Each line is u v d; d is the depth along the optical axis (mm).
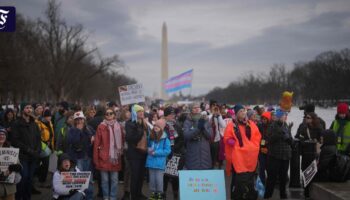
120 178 12664
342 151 10281
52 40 57531
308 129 10625
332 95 39844
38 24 56250
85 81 67938
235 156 8523
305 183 9375
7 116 11531
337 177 9445
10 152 8000
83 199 8227
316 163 9516
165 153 9336
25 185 9297
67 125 11203
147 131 9602
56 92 57906
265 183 10672
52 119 15422
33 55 52438
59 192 8094
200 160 9734
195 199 7895
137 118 9602
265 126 10648
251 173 8531
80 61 63375
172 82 27609
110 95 93938
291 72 66188
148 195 10734
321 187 8984
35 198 10203
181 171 7988
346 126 10297
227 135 8680
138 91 12266
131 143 9523
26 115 9398
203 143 9812
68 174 8156
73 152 9523
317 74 45062
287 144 9758
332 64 43719
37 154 9391
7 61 42969
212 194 7938
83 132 9766
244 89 91125
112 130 9766
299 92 56719
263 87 80000
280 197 9969
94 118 12047
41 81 54906
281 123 9727
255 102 83438
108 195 9805
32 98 62000
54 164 11773
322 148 9477
